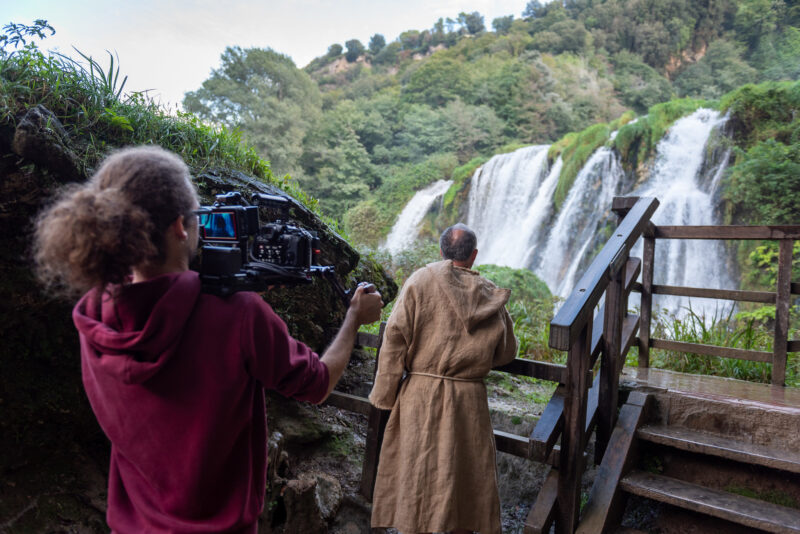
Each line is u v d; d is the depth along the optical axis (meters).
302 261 1.26
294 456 2.71
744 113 15.73
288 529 2.26
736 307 12.20
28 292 2.08
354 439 2.95
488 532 2.02
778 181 13.59
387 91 51.31
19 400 2.06
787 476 2.21
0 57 2.41
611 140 19.00
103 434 2.27
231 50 39.00
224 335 0.97
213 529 0.95
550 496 2.14
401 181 32.84
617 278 2.50
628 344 2.76
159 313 0.90
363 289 1.33
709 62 36.31
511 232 21.55
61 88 2.54
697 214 15.22
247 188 3.10
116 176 0.89
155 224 0.90
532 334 5.32
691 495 2.20
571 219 18.77
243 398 1.00
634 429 2.46
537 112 36.84
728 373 3.79
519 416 3.07
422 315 2.11
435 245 8.56
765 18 35.28
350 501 2.53
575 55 42.34
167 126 3.10
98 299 0.98
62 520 2.00
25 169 2.12
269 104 37.03
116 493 1.03
